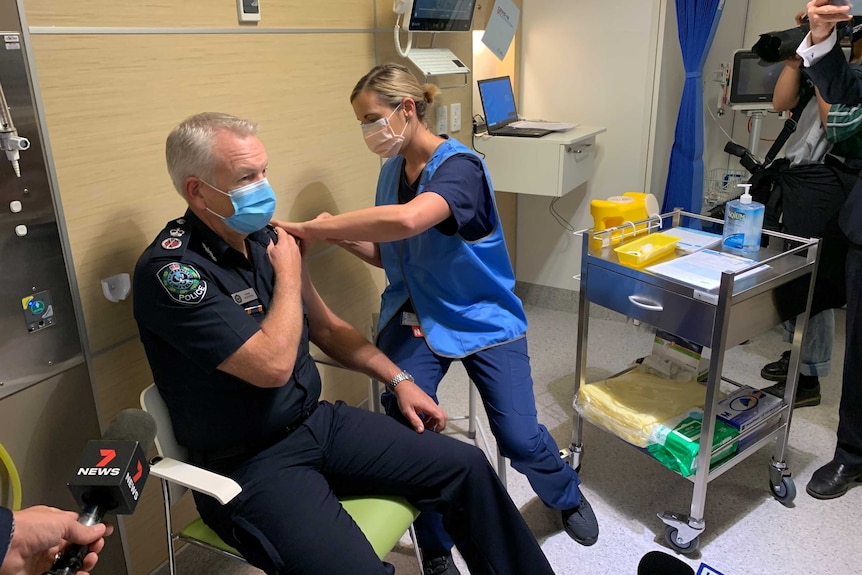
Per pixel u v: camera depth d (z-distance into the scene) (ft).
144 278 4.25
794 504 6.63
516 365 6.06
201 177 4.27
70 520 3.30
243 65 5.61
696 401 6.41
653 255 6.08
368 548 4.20
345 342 5.57
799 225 7.64
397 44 7.29
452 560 5.89
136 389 5.24
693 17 9.39
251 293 4.61
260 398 4.53
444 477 4.83
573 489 6.13
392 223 5.01
